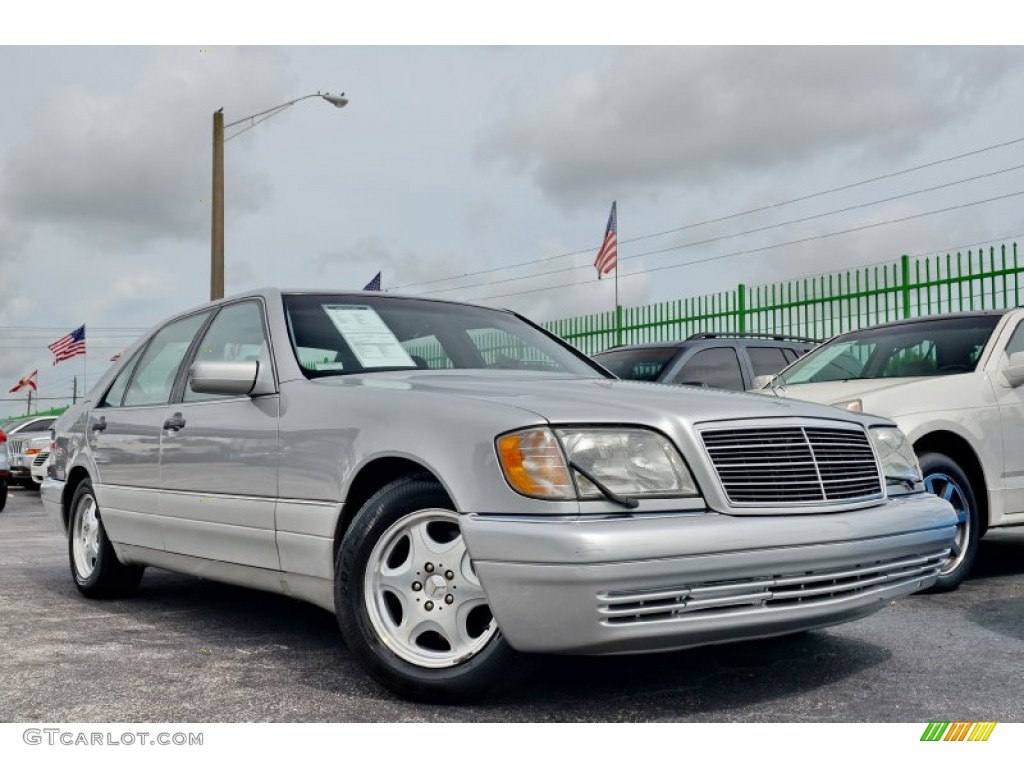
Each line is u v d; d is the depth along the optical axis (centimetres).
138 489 492
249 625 475
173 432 467
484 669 323
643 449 322
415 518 342
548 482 309
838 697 348
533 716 326
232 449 423
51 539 897
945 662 395
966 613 492
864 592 346
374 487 372
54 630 463
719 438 330
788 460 340
